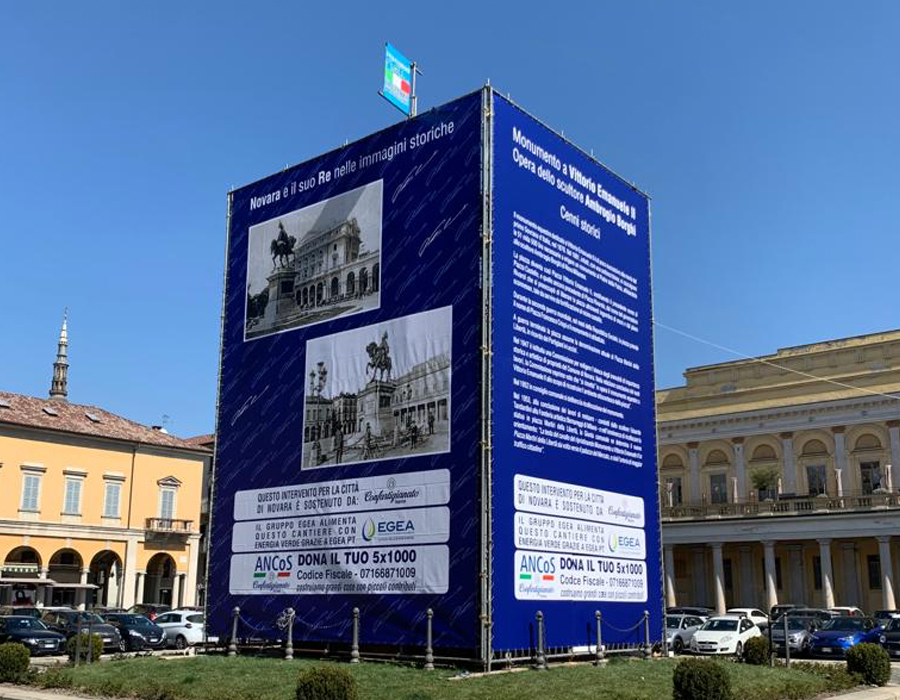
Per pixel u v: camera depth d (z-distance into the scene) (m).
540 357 22.69
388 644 21.53
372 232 24.45
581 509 23.05
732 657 30.19
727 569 67.88
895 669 30.33
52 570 60.97
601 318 25.14
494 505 20.56
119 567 64.06
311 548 23.80
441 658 20.58
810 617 40.38
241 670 20.27
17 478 59.12
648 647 24.41
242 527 25.59
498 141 22.66
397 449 22.48
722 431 69.69
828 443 64.88
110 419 67.81
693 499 70.00
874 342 64.88
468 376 21.39
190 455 69.25
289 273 26.41
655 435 26.41
